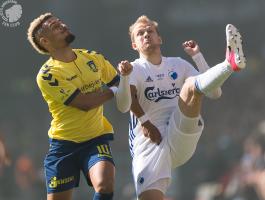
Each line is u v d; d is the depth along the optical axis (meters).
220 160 53.78
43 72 22.92
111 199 22.27
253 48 95.62
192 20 94.25
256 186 47.91
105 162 22.59
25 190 55.12
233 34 21.91
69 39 23.06
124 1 91.88
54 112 23.20
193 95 23.17
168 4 93.44
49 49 23.16
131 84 24.03
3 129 81.62
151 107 24.48
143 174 24.33
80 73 22.97
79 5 90.25
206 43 95.94
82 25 91.06
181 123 23.75
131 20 92.19
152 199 24.08
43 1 86.25
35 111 89.12
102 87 23.23
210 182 53.56
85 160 23.03
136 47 24.89
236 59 21.86
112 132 23.70
